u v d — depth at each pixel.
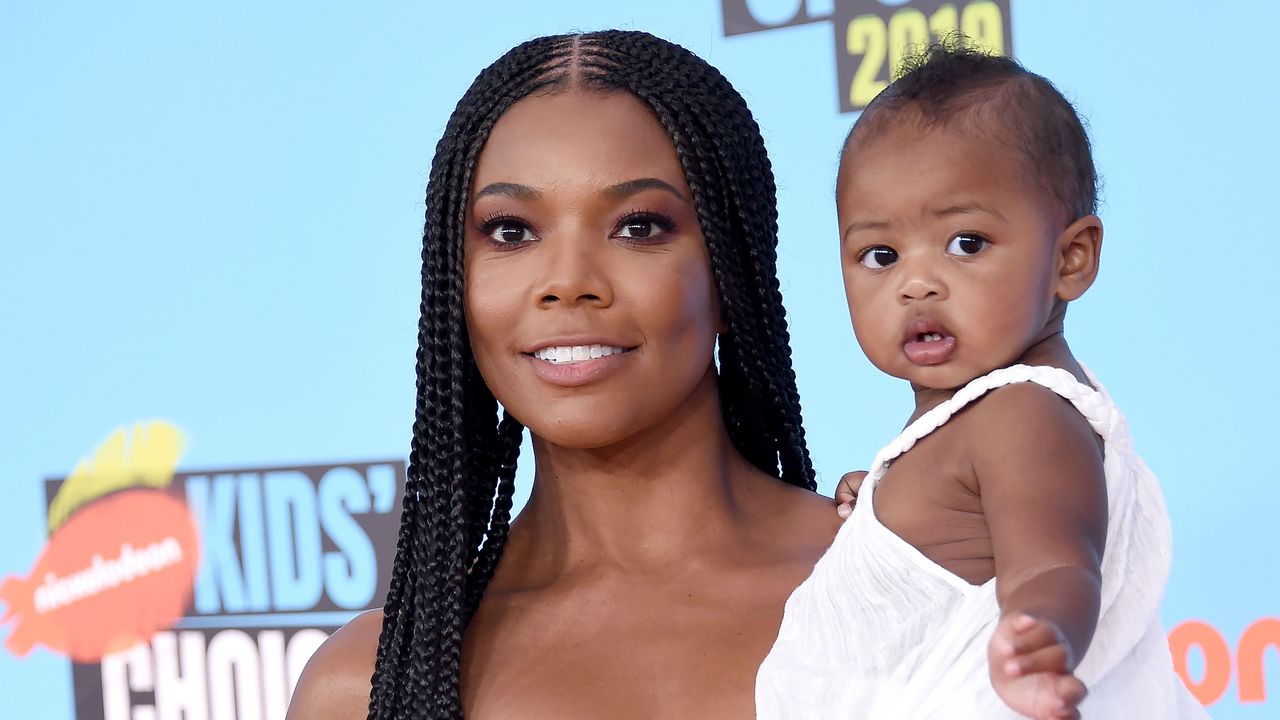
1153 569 1.36
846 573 1.40
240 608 3.29
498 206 1.57
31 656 3.41
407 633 1.65
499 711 1.53
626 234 1.57
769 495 1.71
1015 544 1.20
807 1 2.95
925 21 2.90
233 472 3.29
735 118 1.68
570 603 1.61
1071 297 1.39
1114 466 1.30
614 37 1.65
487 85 1.63
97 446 3.38
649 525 1.64
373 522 3.21
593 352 1.55
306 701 1.71
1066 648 1.03
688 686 1.50
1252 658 2.79
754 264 1.69
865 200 1.39
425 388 1.69
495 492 1.74
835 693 1.37
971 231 1.35
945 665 1.30
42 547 3.41
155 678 3.34
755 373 1.73
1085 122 1.60
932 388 1.40
